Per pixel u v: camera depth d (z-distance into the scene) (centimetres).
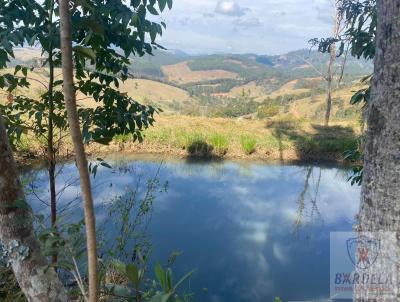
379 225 169
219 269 562
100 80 273
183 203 809
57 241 158
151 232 645
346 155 329
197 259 582
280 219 762
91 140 243
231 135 1384
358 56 322
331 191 966
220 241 646
